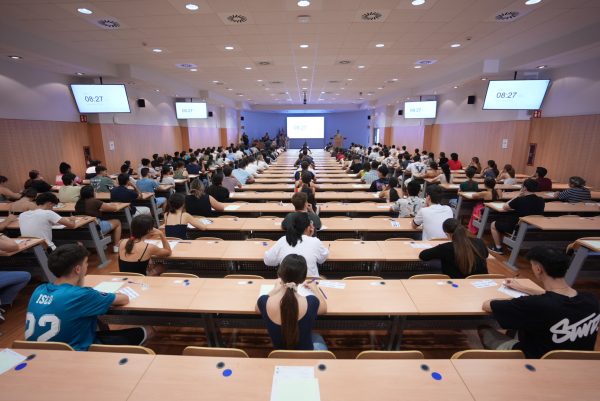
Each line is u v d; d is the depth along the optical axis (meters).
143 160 8.59
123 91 8.42
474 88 11.45
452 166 10.05
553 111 8.22
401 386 1.42
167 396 1.38
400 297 2.24
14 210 4.38
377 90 14.89
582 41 5.73
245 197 5.90
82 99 8.38
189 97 14.46
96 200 4.61
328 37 6.19
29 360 1.61
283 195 5.98
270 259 2.65
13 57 6.19
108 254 4.93
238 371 1.51
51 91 7.77
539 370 1.52
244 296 2.28
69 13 4.81
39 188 5.96
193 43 6.51
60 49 6.54
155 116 12.86
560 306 1.68
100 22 5.20
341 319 2.36
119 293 2.24
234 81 11.84
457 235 2.56
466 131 12.01
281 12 4.86
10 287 3.32
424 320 2.34
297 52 7.37
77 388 1.43
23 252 3.65
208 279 2.54
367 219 4.20
